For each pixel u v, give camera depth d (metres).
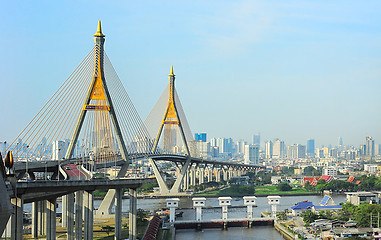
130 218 190.50
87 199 179.62
